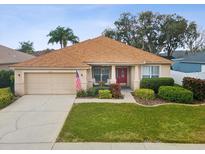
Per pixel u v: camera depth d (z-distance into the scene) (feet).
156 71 83.56
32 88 71.67
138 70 80.02
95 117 45.06
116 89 66.49
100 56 81.05
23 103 58.65
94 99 63.36
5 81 80.33
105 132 36.37
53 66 70.33
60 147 30.81
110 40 90.17
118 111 49.73
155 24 179.22
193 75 88.79
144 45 181.16
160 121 42.45
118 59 79.87
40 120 43.42
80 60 77.00
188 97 58.95
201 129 38.01
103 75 85.81
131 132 36.37
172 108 52.60
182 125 40.14
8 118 44.91
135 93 69.00
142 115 46.52
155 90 73.92
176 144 31.86
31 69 70.49
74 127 38.91
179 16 176.55
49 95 69.97
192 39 179.11
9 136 34.94
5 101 55.72
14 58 111.86
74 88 71.87
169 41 177.17
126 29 180.75
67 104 57.06
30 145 31.50
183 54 198.59
